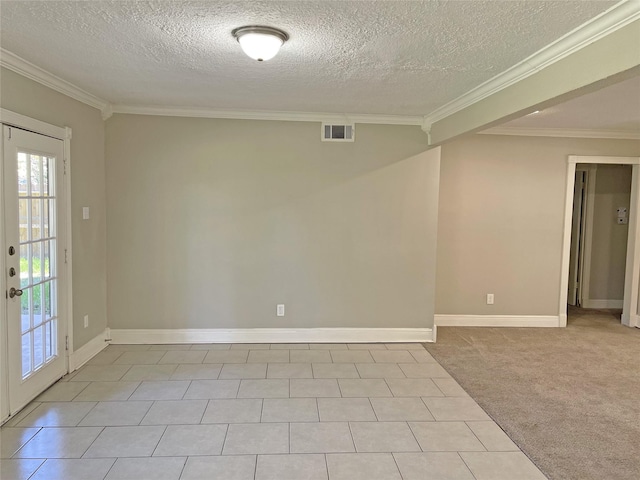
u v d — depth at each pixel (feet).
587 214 21.04
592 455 8.79
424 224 15.49
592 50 7.17
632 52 6.32
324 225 15.21
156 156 14.53
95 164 13.67
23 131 9.89
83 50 8.82
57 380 11.74
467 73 9.82
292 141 14.93
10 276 9.58
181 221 14.78
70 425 9.55
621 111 13.66
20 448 8.66
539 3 6.31
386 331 15.65
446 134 13.69
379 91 11.62
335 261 15.35
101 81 11.14
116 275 14.71
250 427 9.62
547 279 17.92
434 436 9.40
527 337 16.51
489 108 10.91
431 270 15.64
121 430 9.39
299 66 9.61
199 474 7.97
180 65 9.73
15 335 9.86
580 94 8.04
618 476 8.12
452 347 15.24
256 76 10.47
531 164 17.56
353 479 7.91
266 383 11.96
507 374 12.90
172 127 14.53
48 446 8.75
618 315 19.92
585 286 21.35
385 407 10.68
